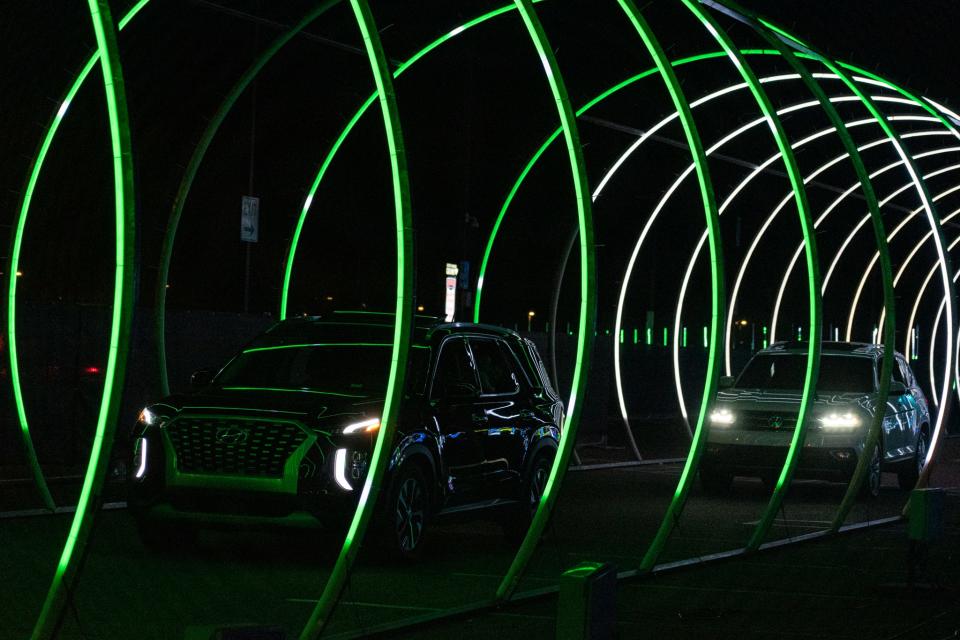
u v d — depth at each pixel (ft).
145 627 25.63
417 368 36.35
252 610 27.66
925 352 135.23
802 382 59.57
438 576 33.01
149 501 33.55
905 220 79.51
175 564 33.55
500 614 27.73
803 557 37.93
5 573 31.50
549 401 42.01
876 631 26.81
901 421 60.23
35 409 57.00
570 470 66.90
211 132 44.47
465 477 36.78
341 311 40.16
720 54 50.21
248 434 33.01
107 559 34.04
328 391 35.45
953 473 71.46
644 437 94.27
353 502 32.76
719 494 57.82
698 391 115.34
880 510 52.90
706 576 33.88
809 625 27.32
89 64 40.19
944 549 40.57
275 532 33.22
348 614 27.66
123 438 55.88
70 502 46.68
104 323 58.90
